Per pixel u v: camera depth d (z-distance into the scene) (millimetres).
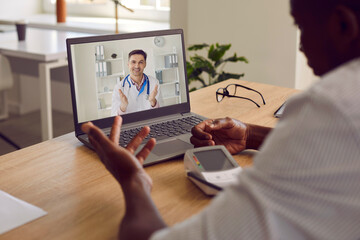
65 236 806
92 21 4148
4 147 3512
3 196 936
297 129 516
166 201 941
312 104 519
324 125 500
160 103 1342
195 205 928
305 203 504
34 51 2920
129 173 812
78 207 907
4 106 4180
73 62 1183
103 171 1075
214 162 1034
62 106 4309
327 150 498
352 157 493
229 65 3338
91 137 930
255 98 1681
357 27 534
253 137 1197
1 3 4305
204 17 3336
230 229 523
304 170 504
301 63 3174
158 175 1062
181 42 1370
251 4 3111
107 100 1242
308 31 592
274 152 528
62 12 4043
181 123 1337
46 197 944
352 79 521
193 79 2879
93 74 1213
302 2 585
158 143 1200
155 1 4074
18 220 848
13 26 3959
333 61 581
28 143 3604
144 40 1288
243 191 538
